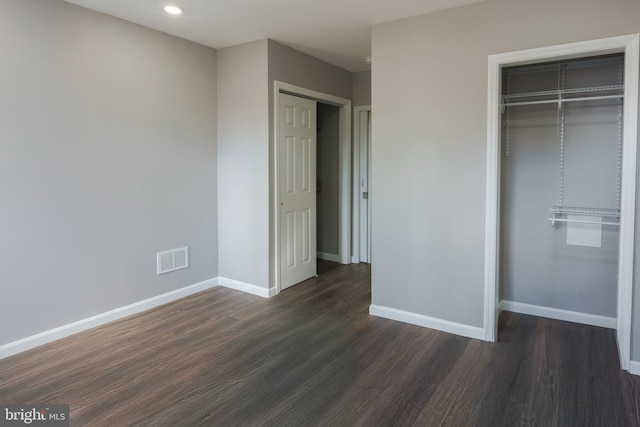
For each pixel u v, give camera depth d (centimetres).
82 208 316
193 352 288
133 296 359
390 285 347
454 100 305
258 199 405
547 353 284
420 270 331
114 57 330
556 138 334
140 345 298
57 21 293
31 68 280
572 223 334
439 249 321
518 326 332
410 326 334
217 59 421
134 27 343
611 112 313
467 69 298
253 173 405
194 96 401
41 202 291
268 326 335
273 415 216
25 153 281
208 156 421
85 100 313
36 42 282
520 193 352
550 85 333
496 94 289
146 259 367
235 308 376
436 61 310
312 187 466
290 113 424
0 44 265
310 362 274
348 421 211
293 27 352
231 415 216
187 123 396
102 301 334
